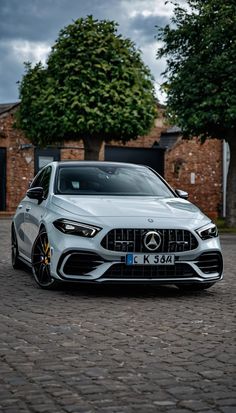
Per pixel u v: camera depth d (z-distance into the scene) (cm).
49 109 2211
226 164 3609
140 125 2278
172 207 793
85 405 357
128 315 638
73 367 438
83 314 640
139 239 729
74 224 739
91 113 2192
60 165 891
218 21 1953
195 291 816
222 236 1884
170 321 611
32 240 862
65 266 739
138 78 2248
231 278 956
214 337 541
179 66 2070
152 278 732
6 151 3062
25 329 566
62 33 2211
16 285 840
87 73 2166
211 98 1933
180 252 739
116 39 2211
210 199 3572
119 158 3328
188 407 355
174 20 2070
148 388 391
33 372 424
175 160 3444
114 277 727
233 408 354
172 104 2048
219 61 1897
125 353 481
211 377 416
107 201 789
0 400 364
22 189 3119
